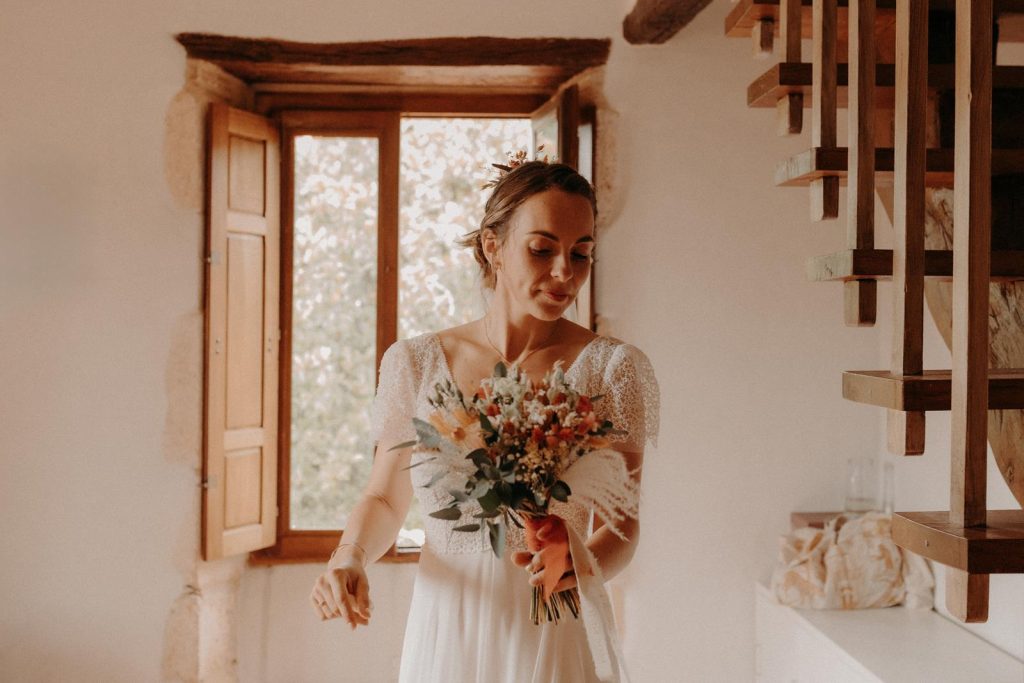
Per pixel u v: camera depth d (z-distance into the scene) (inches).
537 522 62.1
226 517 146.1
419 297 160.4
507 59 144.6
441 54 144.5
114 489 144.6
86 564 144.6
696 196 146.2
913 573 131.0
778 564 144.3
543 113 147.6
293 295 155.9
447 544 69.0
